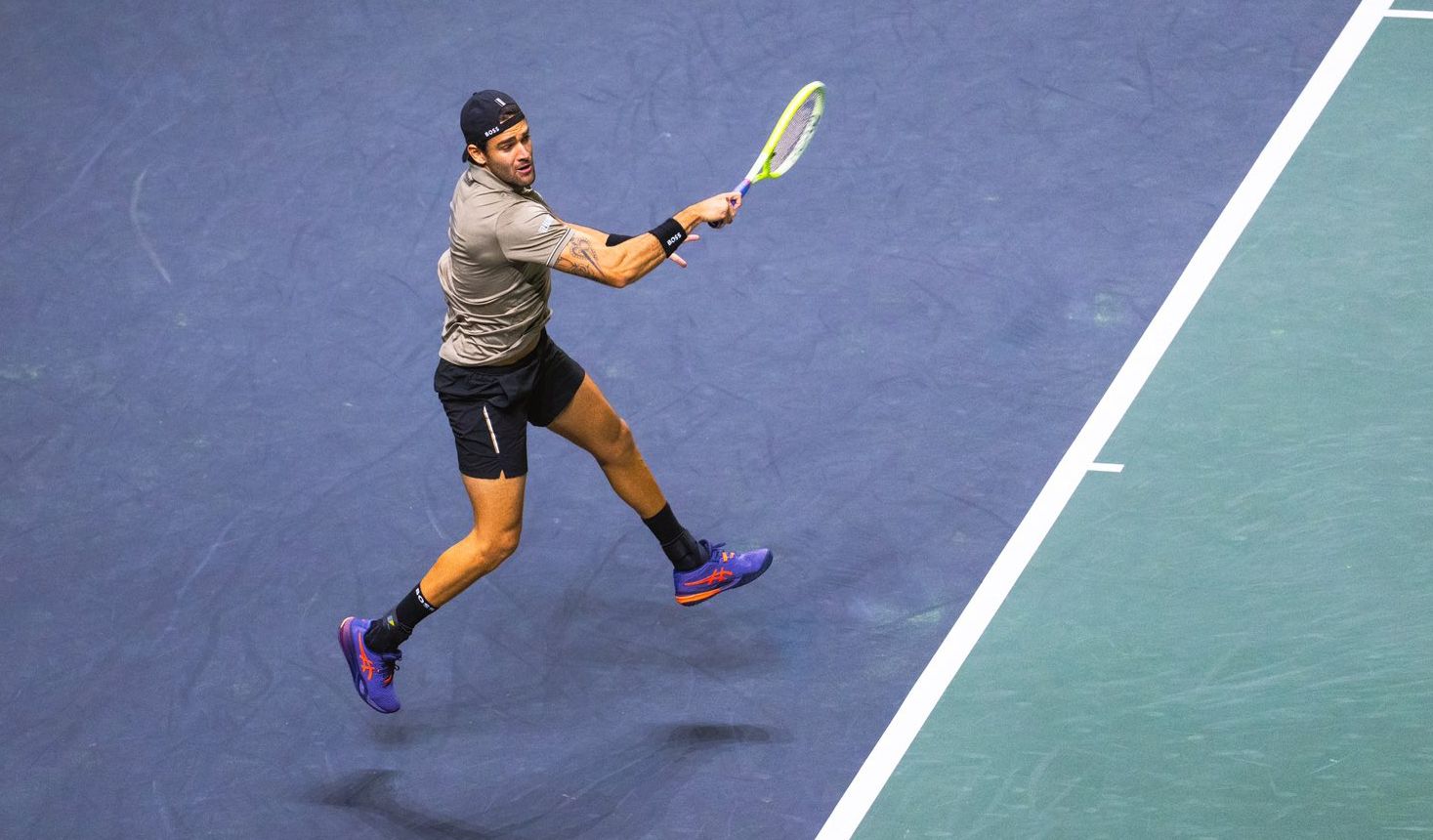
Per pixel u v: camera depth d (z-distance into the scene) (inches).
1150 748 868.6
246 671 968.9
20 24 1642.5
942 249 1278.3
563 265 809.5
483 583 1029.8
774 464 1096.2
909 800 855.1
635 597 1015.0
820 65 1512.1
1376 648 911.0
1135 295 1208.2
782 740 900.6
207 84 1547.7
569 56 1553.9
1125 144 1373.0
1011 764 869.2
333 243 1344.7
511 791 885.8
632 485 919.7
